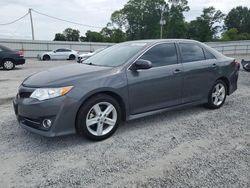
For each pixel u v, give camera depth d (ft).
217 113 17.48
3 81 30.63
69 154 11.50
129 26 257.34
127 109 13.67
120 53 15.05
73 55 89.04
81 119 12.14
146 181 9.44
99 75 12.78
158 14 250.16
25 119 12.45
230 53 129.39
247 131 14.29
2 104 20.12
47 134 11.68
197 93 16.87
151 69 14.39
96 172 10.03
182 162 10.79
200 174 9.89
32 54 102.12
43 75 13.35
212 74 17.47
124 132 14.02
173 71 15.21
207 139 13.16
